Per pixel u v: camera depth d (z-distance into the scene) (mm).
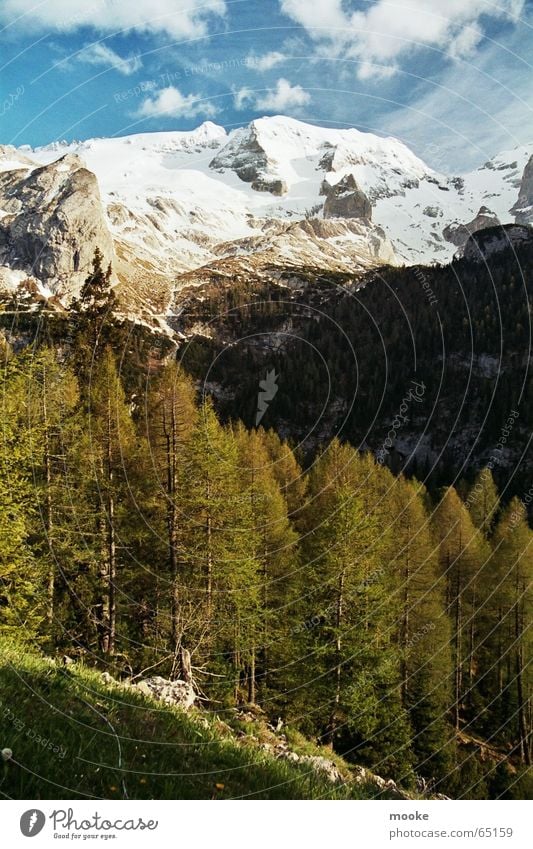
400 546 30422
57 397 21453
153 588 22000
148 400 21969
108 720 6613
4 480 17828
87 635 20203
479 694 34594
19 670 6832
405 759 24578
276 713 24391
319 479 37219
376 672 24281
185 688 13578
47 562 19625
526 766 29703
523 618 34281
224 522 22344
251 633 23984
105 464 21578
